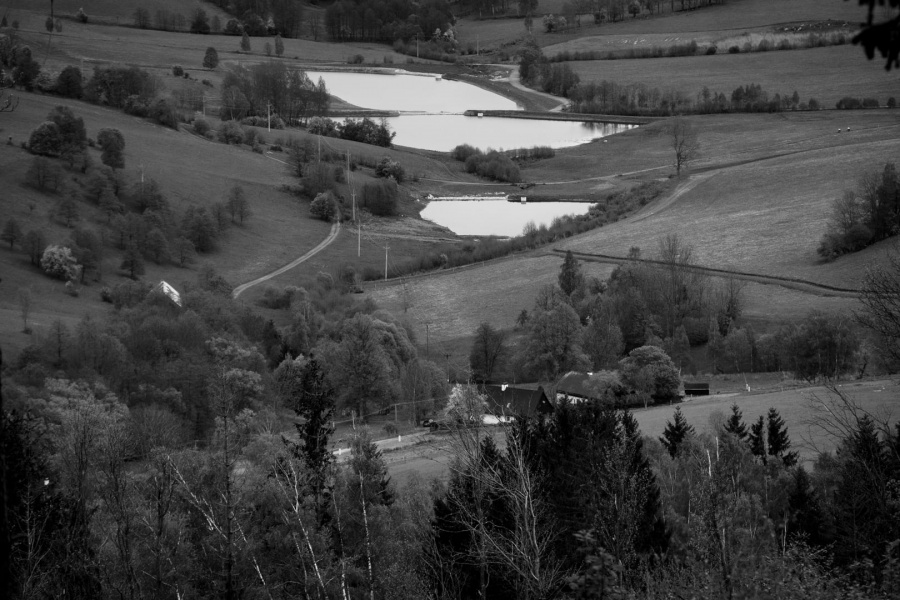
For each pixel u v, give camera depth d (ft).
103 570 145.18
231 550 142.92
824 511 175.22
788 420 282.15
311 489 159.84
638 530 147.74
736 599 101.55
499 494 146.30
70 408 312.91
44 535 145.07
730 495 127.44
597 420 192.34
